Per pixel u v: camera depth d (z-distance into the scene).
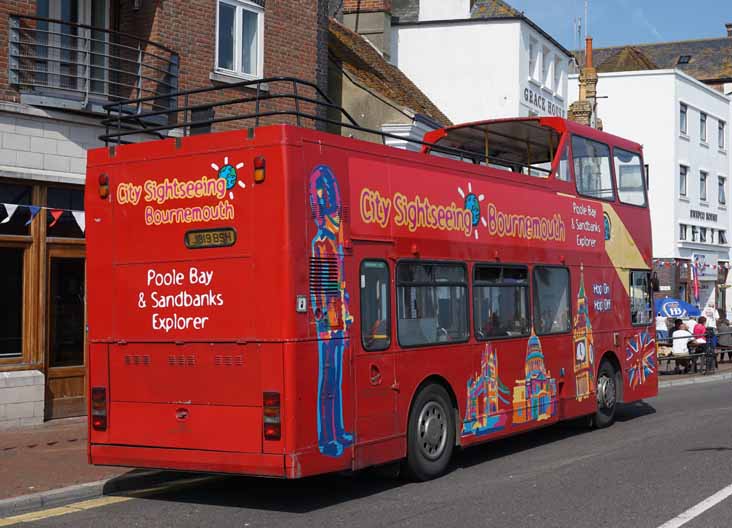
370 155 9.52
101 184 9.52
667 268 46.81
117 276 9.38
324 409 8.68
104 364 9.41
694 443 12.60
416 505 8.94
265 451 8.46
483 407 11.10
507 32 32.09
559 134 13.89
